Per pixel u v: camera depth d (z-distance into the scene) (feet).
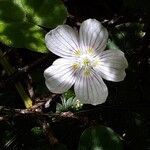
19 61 0.45
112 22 0.46
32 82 0.43
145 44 0.44
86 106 0.42
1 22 0.40
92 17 0.49
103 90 0.37
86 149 0.37
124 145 0.41
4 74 0.46
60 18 0.40
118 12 0.48
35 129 0.42
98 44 0.37
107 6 0.49
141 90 0.42
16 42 0.40
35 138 0.42
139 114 0.42
